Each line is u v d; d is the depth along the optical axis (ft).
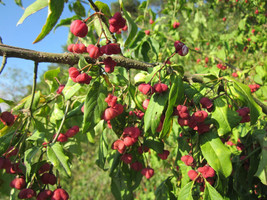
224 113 0.59
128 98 0.83
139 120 0.78
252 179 0.77
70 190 3.53
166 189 0.86
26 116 0.72
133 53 1.31
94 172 3.81
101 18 0.57
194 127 0.63
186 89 0.65
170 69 0.65
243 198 0.77
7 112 0.66
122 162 0.82
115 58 0.70
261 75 1.32
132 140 0.69
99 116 0.61
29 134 0.75
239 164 0.77
